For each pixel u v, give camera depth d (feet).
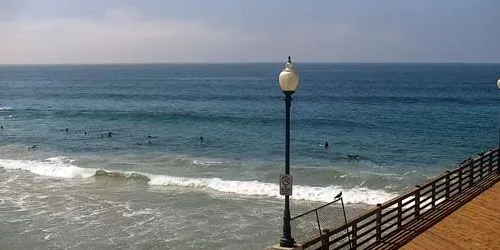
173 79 588.50
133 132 163.73
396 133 162.30
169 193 82.43
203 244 58.39
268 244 57.72
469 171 51.24
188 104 271.08
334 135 156.76
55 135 157.89
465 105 264.52
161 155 121.60
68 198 79.46
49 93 361.10
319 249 30.37
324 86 435.12
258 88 409.28
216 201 76.89
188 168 104.22
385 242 36.55
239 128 172.45
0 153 126.00
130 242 59.41
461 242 36.52
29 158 118.62
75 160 114.62
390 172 101.86
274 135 155.74
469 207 44.86
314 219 59.52
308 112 230.27
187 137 151.84
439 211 43.86
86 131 166.61
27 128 175.32
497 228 39.45
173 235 61.57
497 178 54.90
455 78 574.15
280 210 71.36
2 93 361.71
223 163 109.81
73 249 57.41
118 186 87.71
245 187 83.92
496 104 269.64
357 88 408.46
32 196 80.79
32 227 64.95
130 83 499.92
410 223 40.86
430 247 35.53
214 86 440.45
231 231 62.59
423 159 118.42
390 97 316.81
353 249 33.94
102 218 68.69
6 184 89.40
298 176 95.55
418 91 370.73
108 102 285.43
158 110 236.84
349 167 107.65
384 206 36.55
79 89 407.64
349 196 78.18
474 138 152.87
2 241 60.08
